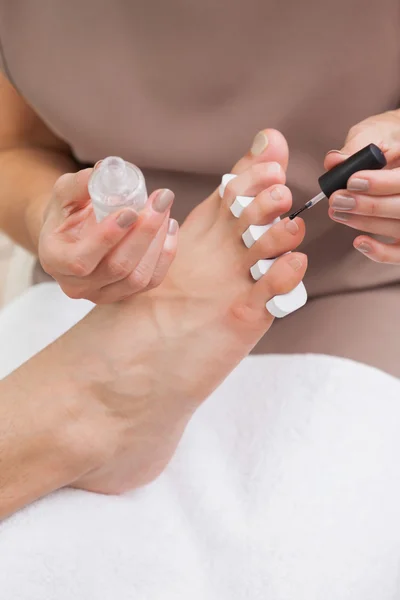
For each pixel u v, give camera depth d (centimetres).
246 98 68
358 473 60
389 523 58
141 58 67
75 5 65
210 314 59
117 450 61
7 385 62
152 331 60
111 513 61
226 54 66
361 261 72
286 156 59
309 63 65
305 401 65
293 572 56
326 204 72
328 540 57
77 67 69
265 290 56
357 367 65
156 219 46
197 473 65
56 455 60
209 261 59
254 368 70
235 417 68
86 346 61
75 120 73
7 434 60
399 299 71
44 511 60
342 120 69
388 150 53
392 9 62
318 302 75
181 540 60
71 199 52
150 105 70
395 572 58
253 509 60
